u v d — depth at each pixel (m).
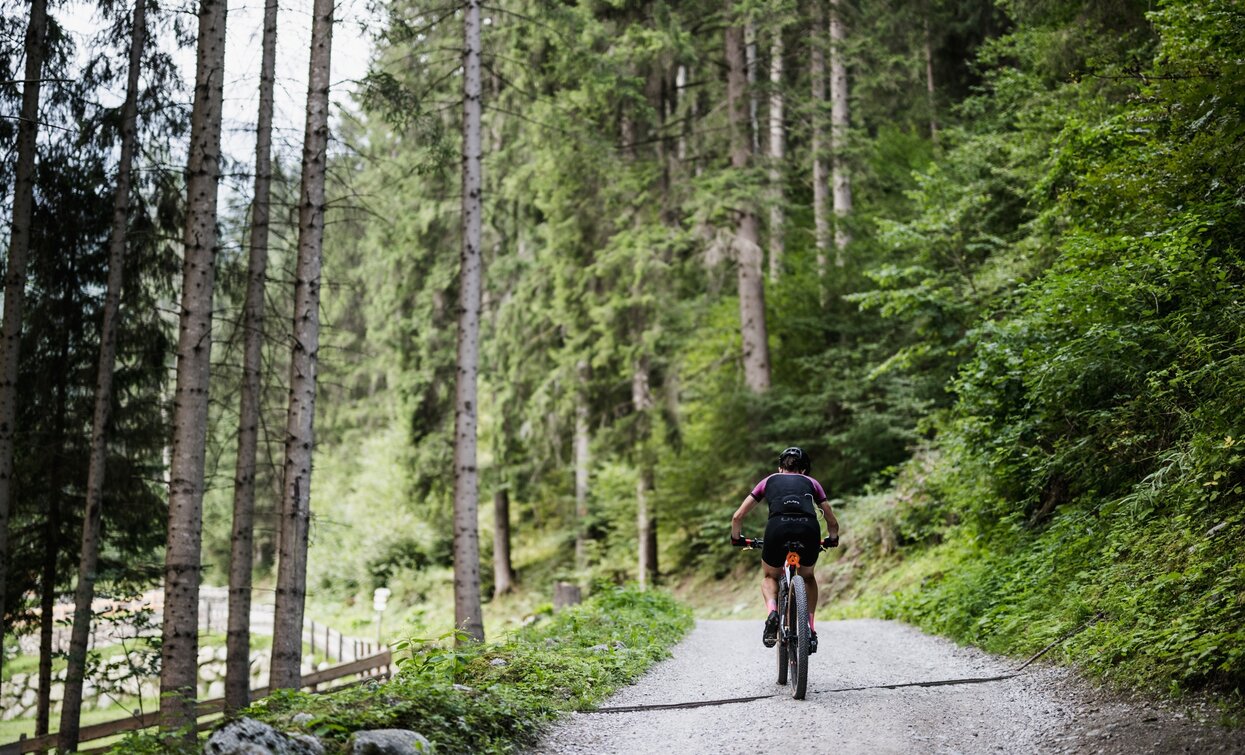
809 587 7.54
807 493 7.21
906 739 5.80
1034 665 7.68
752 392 20.88
